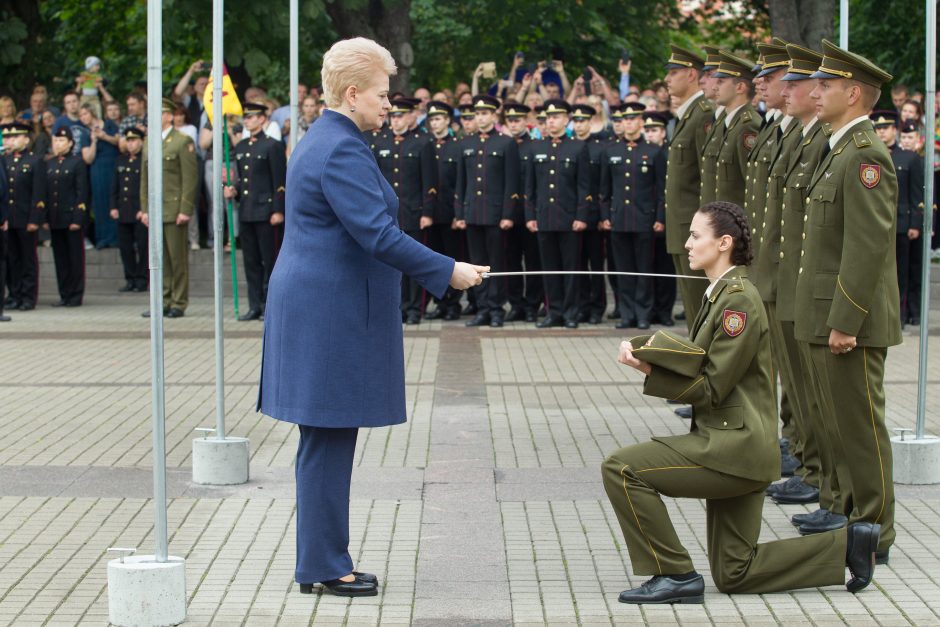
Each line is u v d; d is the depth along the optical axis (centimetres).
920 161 1561
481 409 1043
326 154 570
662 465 568
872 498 642
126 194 1861
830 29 1930
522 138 1550
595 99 1633
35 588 605
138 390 1134
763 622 554
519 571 630
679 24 2808
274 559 650
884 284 635
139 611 548
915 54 2341
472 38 2520
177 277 1659
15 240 1739
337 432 587
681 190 1046
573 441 926
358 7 1950
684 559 578
